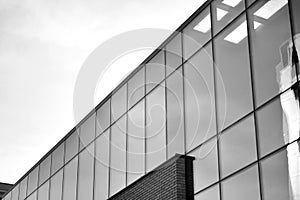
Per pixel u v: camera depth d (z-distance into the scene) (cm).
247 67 1606
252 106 1552
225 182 1570
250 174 1489
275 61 1508
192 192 1680
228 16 1742
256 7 1631
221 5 1786
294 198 1332
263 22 1587
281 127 1432
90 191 2284
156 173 1786
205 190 1634
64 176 2567
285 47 1481
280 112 1448
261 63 1559
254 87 1562
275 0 1562
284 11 1516
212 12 1820
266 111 1498
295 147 1369
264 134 1481
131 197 1903
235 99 1625
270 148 1449
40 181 2841
